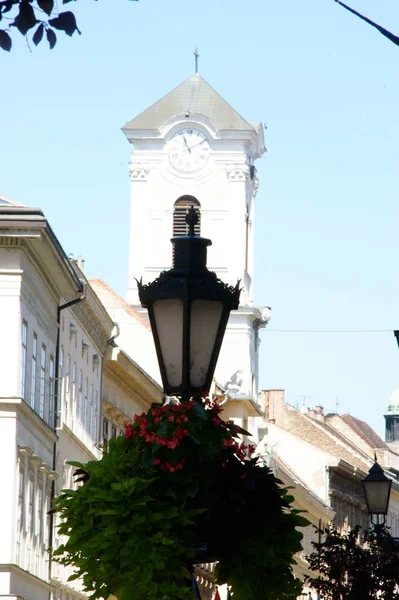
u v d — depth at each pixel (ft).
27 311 193.36
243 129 436.35
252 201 451.94
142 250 435.53
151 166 439.63
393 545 131.34
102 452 49.11
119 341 321.52
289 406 501.15
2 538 181.16
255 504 49.60
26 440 192.13
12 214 187.52
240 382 409.69
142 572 46.91
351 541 133.90
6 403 183.52
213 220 435.12
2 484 181.98
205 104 441.27
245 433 49.34
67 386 227.61
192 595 47.03
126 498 47.29
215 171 437.17
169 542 46.93
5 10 42.04
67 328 225.76
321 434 499.51
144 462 48.08
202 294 50.21
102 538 47.03
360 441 576.20
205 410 48.62
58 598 218.79
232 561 49.39
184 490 47.98
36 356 200.95
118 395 276.21
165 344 50.31
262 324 437.17
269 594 49.93
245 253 438.81
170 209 437.17
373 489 126.00
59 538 217.77
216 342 50.42
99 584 47.42
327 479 454.81
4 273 188.14
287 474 395.55
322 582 133.28
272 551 49.34
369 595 131.75
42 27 42.32
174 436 47.98
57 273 208.54
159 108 441.68
